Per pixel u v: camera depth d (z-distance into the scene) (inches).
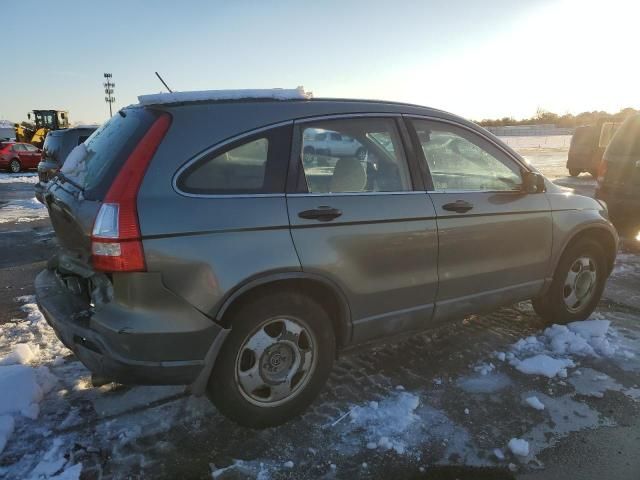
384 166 132.9
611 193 297.0
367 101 134.7
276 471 106.8
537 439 118.0
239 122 114.1
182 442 115.6
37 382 135.1
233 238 107.5
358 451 113.2
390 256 128.7
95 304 109.3
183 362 105.7
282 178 116.1
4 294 220.7
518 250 156.0
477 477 106.0
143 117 113.3
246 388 115.6
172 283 102.6
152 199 102.1
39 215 461.7
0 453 110.3
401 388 138.8
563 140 1918.1
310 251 115.8
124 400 132.0
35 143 1505.9
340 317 126.8
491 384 141.7
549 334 170.6
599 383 142.6
